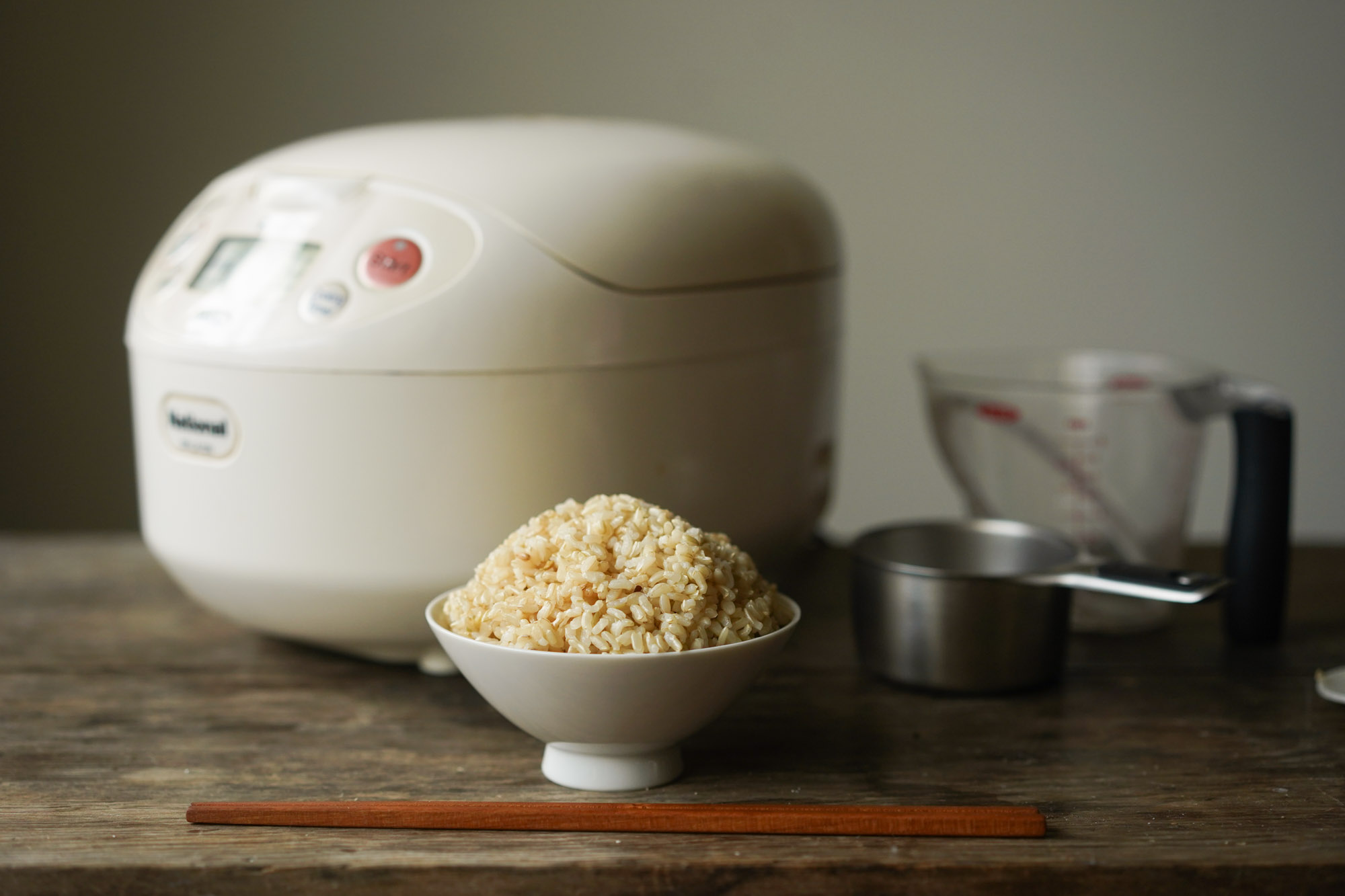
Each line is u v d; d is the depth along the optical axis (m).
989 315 1.57
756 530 0.76
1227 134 1.52
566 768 0.59
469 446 0.65
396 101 1.52
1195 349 1.57
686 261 0.69
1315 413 1.59
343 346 0.64
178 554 0.72
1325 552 1.03
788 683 0.74
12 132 1.54
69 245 1.57
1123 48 1.50
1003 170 1.53
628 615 0.52
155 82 1.53
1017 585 0.69
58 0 1.51
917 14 1.50
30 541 1.08
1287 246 1.54
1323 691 0.70
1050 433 0.81
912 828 0.54
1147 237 1.55
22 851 0.52
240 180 0.75
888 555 0.79
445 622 0.58
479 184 0.67
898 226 1.55
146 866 0.51
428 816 0.55
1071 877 0.51
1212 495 1.66
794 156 1.53
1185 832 0.54
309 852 0.52
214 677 0.75
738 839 0.54
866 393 1.60
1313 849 0.52
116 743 0.65
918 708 0.70
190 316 0.69
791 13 1.50
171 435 0.71
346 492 0.66
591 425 0.67
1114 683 0.74
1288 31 1.49
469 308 0.64
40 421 1.62
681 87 1.52
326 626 0.71
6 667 0.77
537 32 1.51
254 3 1.51
